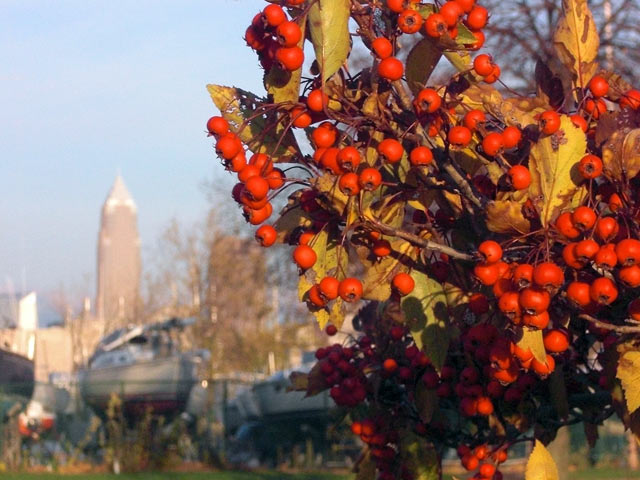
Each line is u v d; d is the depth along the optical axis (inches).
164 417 869.2
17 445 815.1
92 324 1796.3
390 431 199.9
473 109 137.7
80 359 1472.7
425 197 148.6
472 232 152.6
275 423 863.7
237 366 1535.4
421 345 147.4
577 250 121.6
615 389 148.4
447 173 137.6
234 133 132.0
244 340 1544.0
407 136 130.4
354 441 794.8
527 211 128.0
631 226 125.8
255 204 127.4
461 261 152.5
